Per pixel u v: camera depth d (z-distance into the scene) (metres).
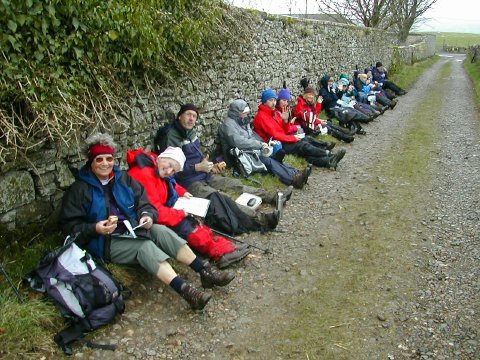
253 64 7.57
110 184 3.42
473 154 7.70
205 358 2.83
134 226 3.38
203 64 5.98
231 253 3.84
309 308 3.35
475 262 3.98
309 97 7.96
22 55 3.33
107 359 2.76
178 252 3.42
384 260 4.05
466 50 48.81
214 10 5.95
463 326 3.09
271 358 2.83
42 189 3.62
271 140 6.43
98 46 3.95
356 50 14.71
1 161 3.19
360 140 8.86
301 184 5.80
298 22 9.59
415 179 6.38
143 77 4.78
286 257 4.12
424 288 3.58
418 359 2.79
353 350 2.89
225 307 3.35
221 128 6.01
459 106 13.02
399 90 14.65
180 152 4.06
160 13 4.80
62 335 2.84
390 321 3.17
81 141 3.91
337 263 4.01
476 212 5.12
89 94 3.86
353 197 5.66
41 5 3.36
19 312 2.76
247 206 4.74
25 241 3.49
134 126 4.66
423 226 4.78
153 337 2.99
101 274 3.01
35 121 3.26
